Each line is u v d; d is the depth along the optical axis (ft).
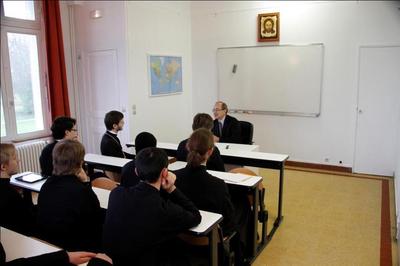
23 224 7.06
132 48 16.35
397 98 15.74
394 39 15.42
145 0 16.88
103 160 11.43
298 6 17.40
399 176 12.37
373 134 16.61
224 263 7.22
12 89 14.96
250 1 18.57
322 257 9.58
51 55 15.78
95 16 16.71
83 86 17.83
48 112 16.24
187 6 20.02
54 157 6.60
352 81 16.69
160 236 5.53
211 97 20.59
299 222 11.76
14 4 14.92
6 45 14.61
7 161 6.75
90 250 6.75
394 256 9.58
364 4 15.84
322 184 15.62
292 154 18.76
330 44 16.94
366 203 13.37
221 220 6.65
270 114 18.99
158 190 5.83
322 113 17.67
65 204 6.40
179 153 11.06
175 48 19.31
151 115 17.90
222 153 12.17
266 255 9.70
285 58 18.07
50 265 5.06
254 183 8.81
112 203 5.75
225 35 19.57
